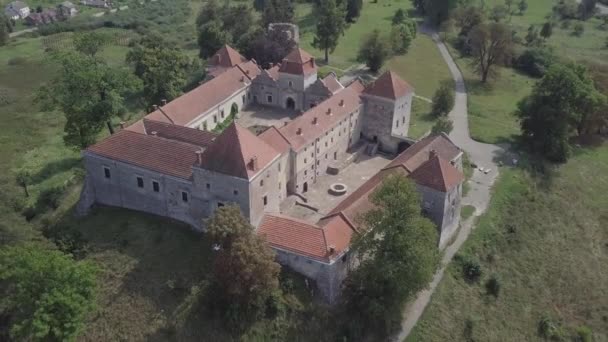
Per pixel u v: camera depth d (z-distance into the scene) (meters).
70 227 90.62
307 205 96.88
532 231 102.06
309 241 77.81
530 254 97.19
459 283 86.94
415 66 177.00
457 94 160.38
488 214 101.12
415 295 80.88
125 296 78.38
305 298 76.94
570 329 86.81
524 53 189.25
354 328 76.38
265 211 85.19
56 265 70.12
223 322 74.38
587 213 111.81
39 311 67.81
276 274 73.88
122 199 92.38
